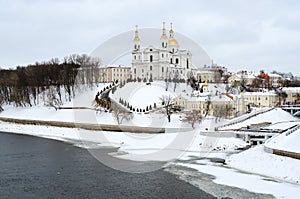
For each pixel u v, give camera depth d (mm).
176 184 56656
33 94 169500
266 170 63562
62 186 56469
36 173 65000
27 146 97188
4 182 58875
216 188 54312
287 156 65812
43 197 51188
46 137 115625
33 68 183625
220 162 73062
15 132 129000
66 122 128375
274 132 95062
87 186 56406
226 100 130375
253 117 126500
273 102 180750
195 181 58281
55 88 164875
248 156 71625
